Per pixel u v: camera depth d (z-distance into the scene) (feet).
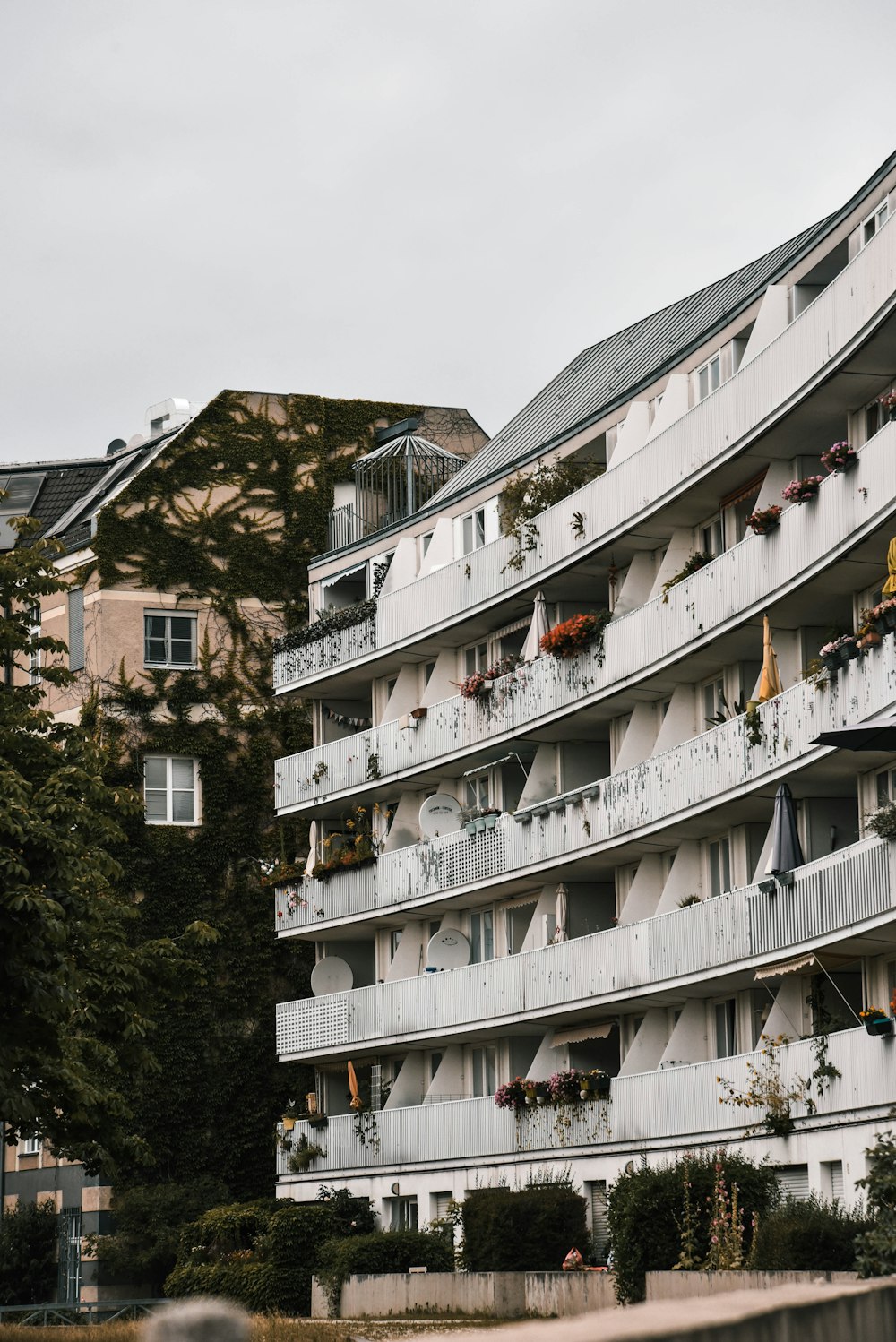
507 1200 126.41
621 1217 101.40
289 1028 168.04
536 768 147.74
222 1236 154.61
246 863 180.96
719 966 117.70
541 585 145.07
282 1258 142.51
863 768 109.60
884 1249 69.46
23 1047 98.17
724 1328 20.66
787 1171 109.09
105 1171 111.86
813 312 108.47
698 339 130.41
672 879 130.21
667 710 134.72
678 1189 100.17
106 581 182.19
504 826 146.92
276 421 192.03
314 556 189.47
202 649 184.34
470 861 151.02
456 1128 147.33
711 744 120.16
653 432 131.75
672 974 123.24
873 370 106.63
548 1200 125.59
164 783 180.96
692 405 131.54
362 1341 33.99
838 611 115.85
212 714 183.32
